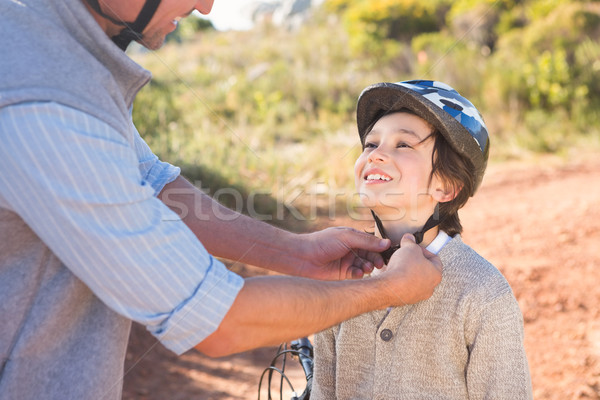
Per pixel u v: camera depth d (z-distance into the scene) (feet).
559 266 15.15
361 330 4.77
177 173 5.14
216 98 37.93
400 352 4.54
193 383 10.76
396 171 4.64
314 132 33.71
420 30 56.70
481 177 4.98
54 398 3.48
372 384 4.70
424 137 4.67
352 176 22.09
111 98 3.33
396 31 56.54
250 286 3.45
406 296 4.02
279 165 22.57
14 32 3.07
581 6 42.70
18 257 3.34
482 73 38.22
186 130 25.46
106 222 3.10
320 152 26.63
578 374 10.42
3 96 2.94
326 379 5.09
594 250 15.96
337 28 63.36
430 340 4.47
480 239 17.65
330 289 3.71
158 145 20.90
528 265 15.34
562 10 42.88
